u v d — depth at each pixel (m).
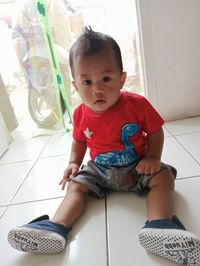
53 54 1.15
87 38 0.62
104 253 0.54
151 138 0.70
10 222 0.70
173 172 0.70
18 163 1.06
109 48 0.61
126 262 0.51
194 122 1.14
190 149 0.91
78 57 0.62
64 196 0.75
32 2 1.09
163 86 1.15
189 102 1.18
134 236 0.57
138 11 1.05
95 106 0.65
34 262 0.55
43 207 0.74
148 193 0.66
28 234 0.53
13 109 1.32
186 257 0.46
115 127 0.68
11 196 0.82
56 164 0.98
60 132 1.31
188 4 1.02
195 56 1.10
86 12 1.36
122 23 1.39
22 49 1.19
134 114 0.68
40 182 0.87
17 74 1.32
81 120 0.72
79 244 0.57
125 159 0.70
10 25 1.21
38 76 1.22
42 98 1.27
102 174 0.71
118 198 0.70
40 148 1.17
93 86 0.62
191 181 0.73
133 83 1.44
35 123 1.33
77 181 0.69
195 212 0.60
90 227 0.61
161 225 0.50
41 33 1.14
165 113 1.19
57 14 1.18
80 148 0.78
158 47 1.09
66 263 0.53
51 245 0.54
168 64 1.11
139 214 0.63
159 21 1.05
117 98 0.66
